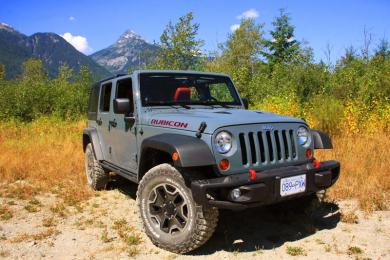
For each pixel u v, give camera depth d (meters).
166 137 3.88
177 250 3.80
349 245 3.90
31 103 18.98
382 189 5.66
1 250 3.99
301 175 3.80
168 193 3.90
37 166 7.77
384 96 10.71
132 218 4.96
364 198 5.20
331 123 9.59
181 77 5.12
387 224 4.46
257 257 3.72
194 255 3.79
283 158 3.96
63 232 4.49
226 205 3.45
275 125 3.97
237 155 3.68
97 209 5.36
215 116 4.02
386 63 12.84
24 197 5.92
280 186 3.65
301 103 12.88
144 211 4.09
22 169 7.51
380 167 6.47
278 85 15.62
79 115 19.11
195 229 3.63
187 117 4.03
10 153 8.77
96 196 6.04
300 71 14.68
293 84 14.43
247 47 35.25
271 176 3.62
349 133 8.91
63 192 6.24
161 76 4.99
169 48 18.52
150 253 3.87
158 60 18.61
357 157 7.11
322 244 3.97
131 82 4.94
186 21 18.22
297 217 4.73
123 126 5.05
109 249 3.97
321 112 9.95
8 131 13.50
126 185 6.61
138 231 4.48
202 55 19.12
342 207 5.07
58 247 4.07
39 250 3.99
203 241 3.69
